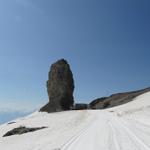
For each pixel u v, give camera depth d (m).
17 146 19.67
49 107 126.50
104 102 187.38
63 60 129.38
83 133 24.56
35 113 123.00
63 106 123.50
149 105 76.06
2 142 27.33
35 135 30.02
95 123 39.06
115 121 40.16
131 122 35.94
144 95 136.25
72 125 40.84
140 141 15.84
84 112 91.50
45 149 15.68
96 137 19.97
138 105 89.69
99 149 13.89
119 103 160.62
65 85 125.00
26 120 90.00
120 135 20.02
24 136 31.45
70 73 128.88
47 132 31.98
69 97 126.69
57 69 127.31
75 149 14.72
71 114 87.12
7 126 76.44
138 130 23.48
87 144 16.50
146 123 32.16
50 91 129.12
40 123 66.12
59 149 15.15
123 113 69.31
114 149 13.42
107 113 78.69
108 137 19.25
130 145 14.48
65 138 21.48
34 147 17.34
